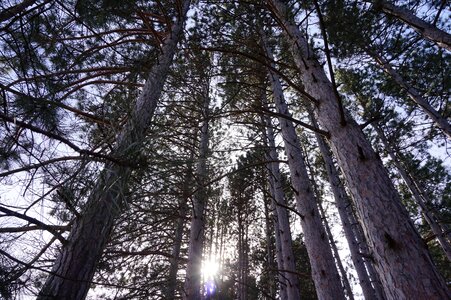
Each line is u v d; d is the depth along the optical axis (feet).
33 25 10.02
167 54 17.21
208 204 25.07
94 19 12.01
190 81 24.18
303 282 53.47
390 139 30.91
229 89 23.12
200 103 25.88
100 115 12.04
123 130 10.98
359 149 8.88
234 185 38.19
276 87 21.42
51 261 9.75
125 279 19.49
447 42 17.49
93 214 9.61
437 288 6.07
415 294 6.16
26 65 10.00
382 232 7.32
